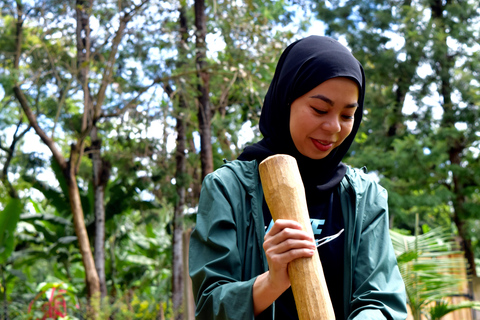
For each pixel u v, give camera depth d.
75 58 12.09
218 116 11.97
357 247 1.76
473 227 13.31
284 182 1.41
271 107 1.88
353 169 1.95
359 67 1.76
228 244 1.70
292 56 1.78
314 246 1.37
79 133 12.14
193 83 11.26
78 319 11.43
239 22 10.76
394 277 1.76
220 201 1.76
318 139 1.71
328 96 1.66
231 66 10.68
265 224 1.81
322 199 1.82
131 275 14.72
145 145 11.44
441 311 5.90
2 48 11.32
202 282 1.67
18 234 14.51
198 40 11.34
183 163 12.48
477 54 14.41
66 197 12.75
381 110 14.66
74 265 17.84
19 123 12.66
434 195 12.83
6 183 12.62
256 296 1.49
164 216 14.63
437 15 15.37
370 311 1.59
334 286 1.77
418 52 14.07
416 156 13.12
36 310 11.78
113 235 14.73
